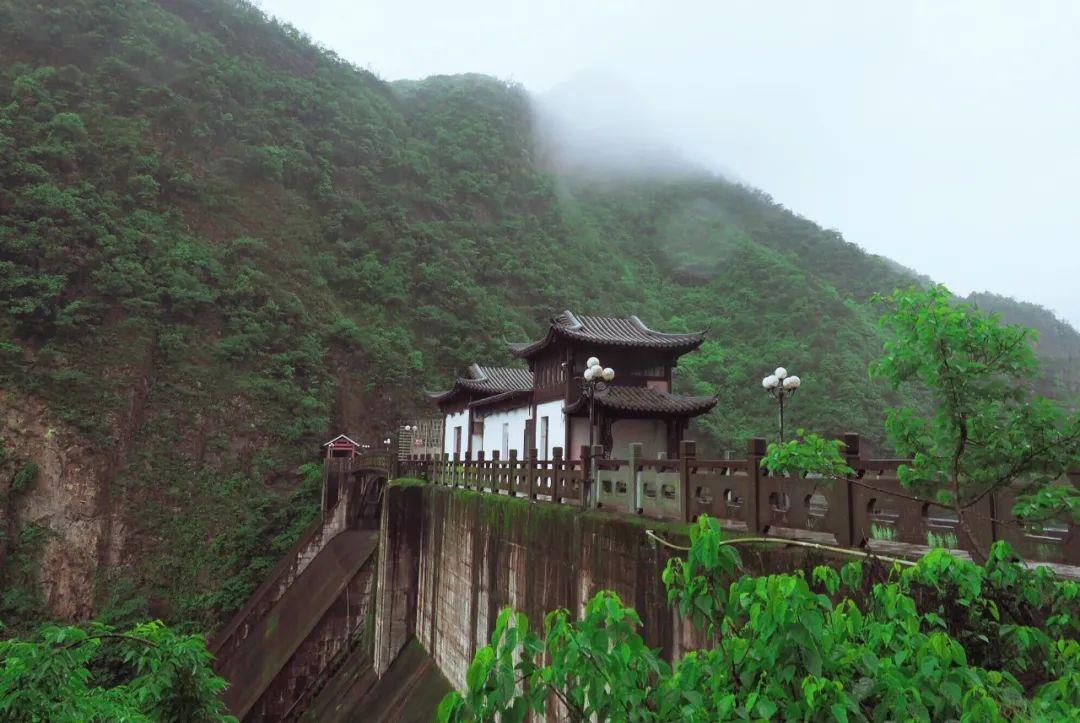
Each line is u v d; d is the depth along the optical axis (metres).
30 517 37.25
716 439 63.38
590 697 3.84
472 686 3.45
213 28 81.19
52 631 6.25
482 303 77.44
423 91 118.75
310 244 69.25
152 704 6.91
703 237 120.50
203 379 48.59
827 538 7.80
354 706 24.33
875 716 3.62
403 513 25.88
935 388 5.65
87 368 42.62
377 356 62.59
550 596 13.05
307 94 84.38
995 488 5.46
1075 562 5.42
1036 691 4.26
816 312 84.88
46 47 59.72
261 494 45.53
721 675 3.96
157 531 40.81
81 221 47.97
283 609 34.94
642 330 26.36
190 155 64.19
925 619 4.31
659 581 9.16
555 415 26.06
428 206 88.12
